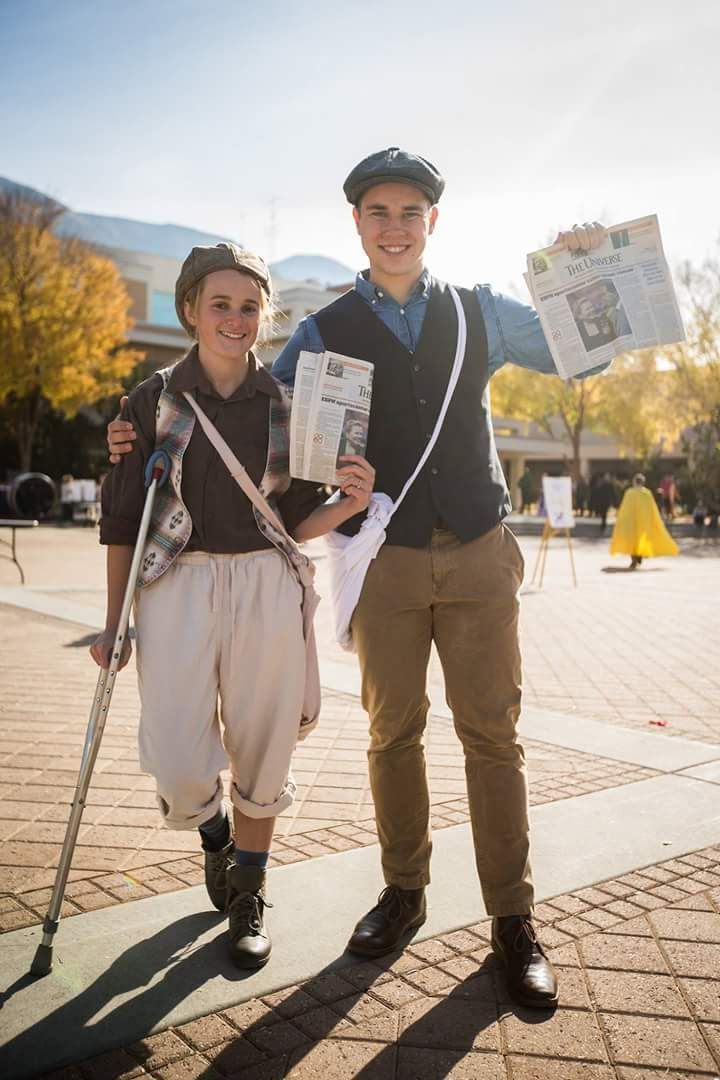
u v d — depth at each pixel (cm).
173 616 243
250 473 250
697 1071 203
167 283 4803
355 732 488
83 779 239
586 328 262
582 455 5791
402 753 262
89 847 324
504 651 253
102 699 239
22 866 307
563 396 3894
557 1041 214
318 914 275
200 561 247
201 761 243
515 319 271
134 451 248
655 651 740
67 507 2820
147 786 390
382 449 259
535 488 6012
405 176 252
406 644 256
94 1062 206
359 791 389
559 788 389
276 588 249
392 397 259
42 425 3541
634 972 244
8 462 3572
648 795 378
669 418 3612
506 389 4003
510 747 254
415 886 263
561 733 480
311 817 357
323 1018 223
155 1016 222
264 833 259
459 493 254
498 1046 212
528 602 1064
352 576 256
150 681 244
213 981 237
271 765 254
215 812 256
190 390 246
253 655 248
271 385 254
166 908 278
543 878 299
